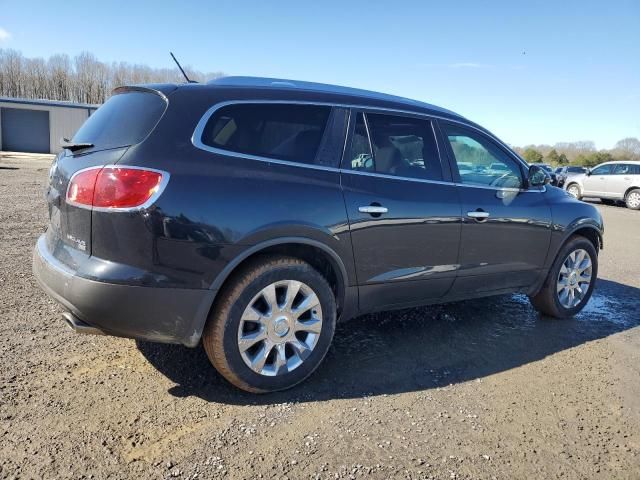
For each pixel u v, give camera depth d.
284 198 3.03
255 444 2.63
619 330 4.75
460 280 4.01
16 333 3.77
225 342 2.94
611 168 20.72
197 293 2.80
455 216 3.83
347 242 3.28
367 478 2.43
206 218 2.78
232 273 2.95
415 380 3.47
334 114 3.42
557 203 4.69
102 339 3.77
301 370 3.22
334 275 3.43
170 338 2.84
